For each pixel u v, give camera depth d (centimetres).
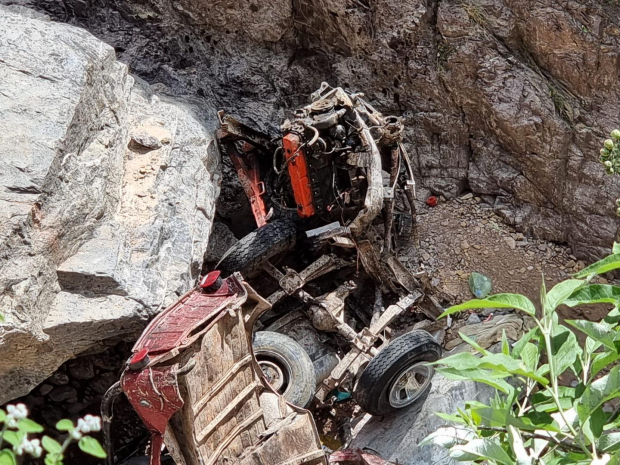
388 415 653
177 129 682
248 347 526
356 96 725
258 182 759
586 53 741
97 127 589
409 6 786
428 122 842
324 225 719
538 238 818
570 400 255
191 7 853
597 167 761
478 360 233
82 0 855
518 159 809
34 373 514
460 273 785
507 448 259
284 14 836
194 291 519
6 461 201
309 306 687
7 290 451
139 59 850
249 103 855
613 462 212
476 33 780
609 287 242
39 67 560
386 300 733
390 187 694
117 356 591
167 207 601
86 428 206
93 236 538
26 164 489
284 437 511
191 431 474
